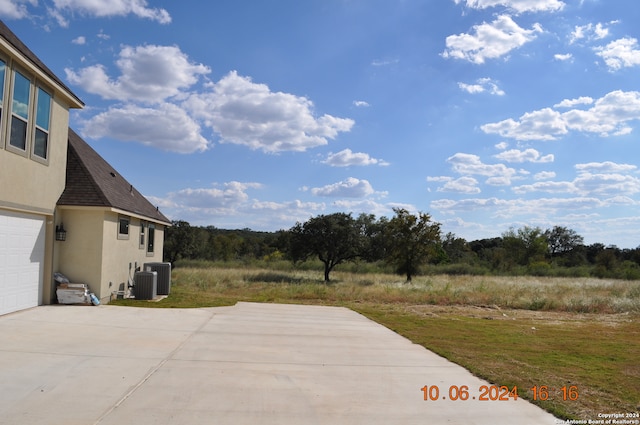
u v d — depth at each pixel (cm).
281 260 4994
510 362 852
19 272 1155
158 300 1588
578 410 587
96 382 612
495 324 1376
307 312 1459
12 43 1012
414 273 3716
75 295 1314
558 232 7275
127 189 1877
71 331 945
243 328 1091
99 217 1391
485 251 6550
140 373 665
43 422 471
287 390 625
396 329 1195
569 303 1902
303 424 507
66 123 1373
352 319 1348
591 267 5138
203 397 576
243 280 2853
